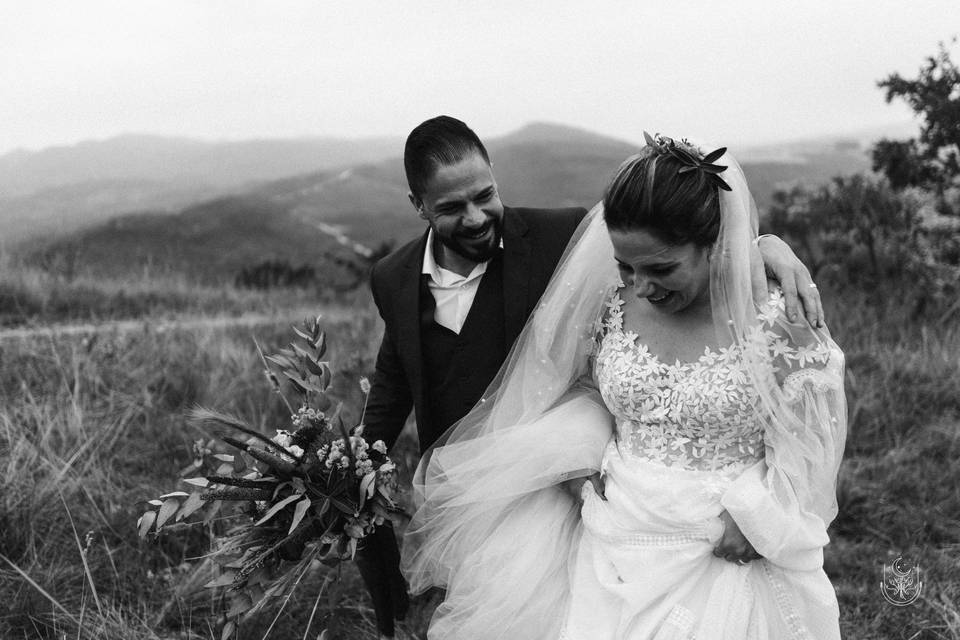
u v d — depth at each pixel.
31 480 3.95
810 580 2.20
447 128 2.54
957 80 6.41
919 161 6.61
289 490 2.38
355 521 2.42
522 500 2.59
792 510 2.16
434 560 2.73
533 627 2.44
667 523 2.21
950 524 3.82
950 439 4.55
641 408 2.25
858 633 3.10
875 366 5.52
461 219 2.54
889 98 6.64
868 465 4.35
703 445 2.21
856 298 6.73
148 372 5.62
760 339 2.09
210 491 2.32
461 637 2.52
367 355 5.58
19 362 5.65
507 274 2.72
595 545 2.37
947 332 5.93
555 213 2.86
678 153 2.01
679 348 2.21
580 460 2.42
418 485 2.79
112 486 4.11
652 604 2.21
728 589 2.16
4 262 9.24
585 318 2.47
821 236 7.22
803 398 2.14
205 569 3.46
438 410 2.89
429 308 2.81
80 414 4.60
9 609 3.17
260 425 4.95
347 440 2.38
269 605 3.20
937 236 6.84
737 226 2.10
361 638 3.21
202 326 7.38
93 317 7.11
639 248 2.02
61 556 3.58
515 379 2.61
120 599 3.36
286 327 7.70
